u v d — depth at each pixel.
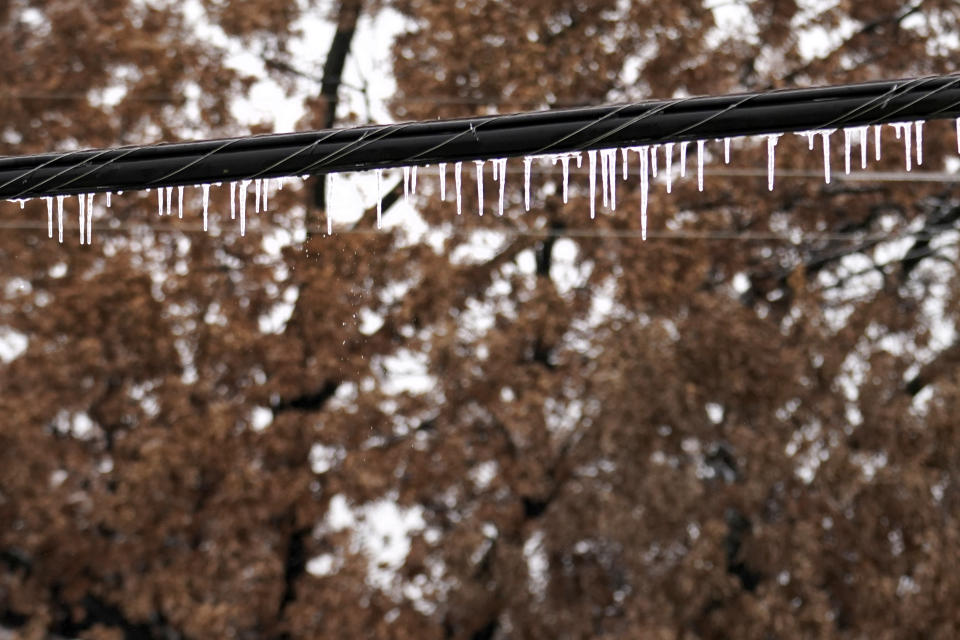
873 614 14.23
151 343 14.91
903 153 15.90
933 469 14.59
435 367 14.77
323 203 15.80
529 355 15.68
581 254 15.56
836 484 14.39
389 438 15.13
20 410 14.52
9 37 16.03
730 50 16.02
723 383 14.48
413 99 15.62
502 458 14.95
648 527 13.98
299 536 15.27
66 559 14.92
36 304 14.97
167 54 15.67
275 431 14.78
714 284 16.23
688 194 15.80
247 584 14.84
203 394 15.04
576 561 15.09
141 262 15.38
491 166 15.45
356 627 14.49
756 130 5.68
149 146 6.23
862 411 14.68
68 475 15.19
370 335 15.12
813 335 14.84
